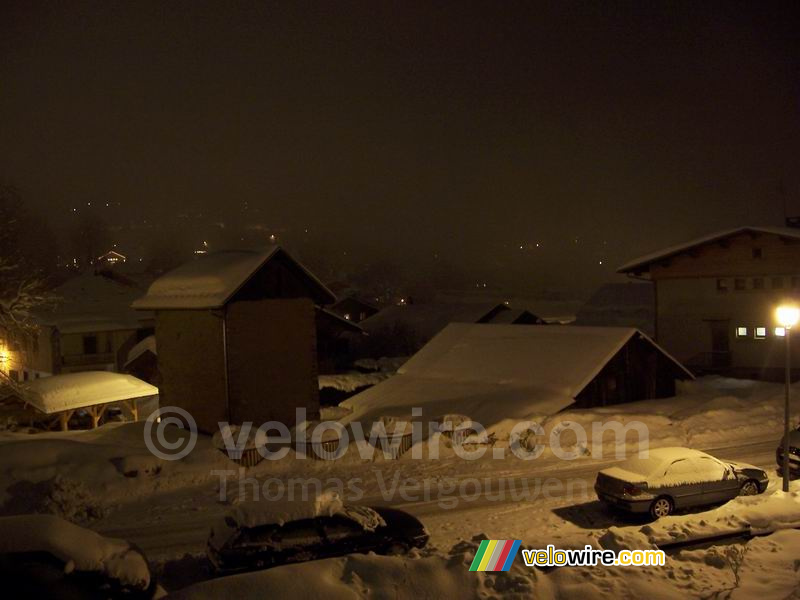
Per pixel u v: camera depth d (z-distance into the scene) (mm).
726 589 9773
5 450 19703
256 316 27062
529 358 31938
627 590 9703
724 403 28531
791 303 16141
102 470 19266
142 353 48062
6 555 8992
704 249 39344
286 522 11812
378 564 10117
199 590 9102
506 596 9508
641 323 65188
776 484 17484
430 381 33844
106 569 9336
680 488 15391
